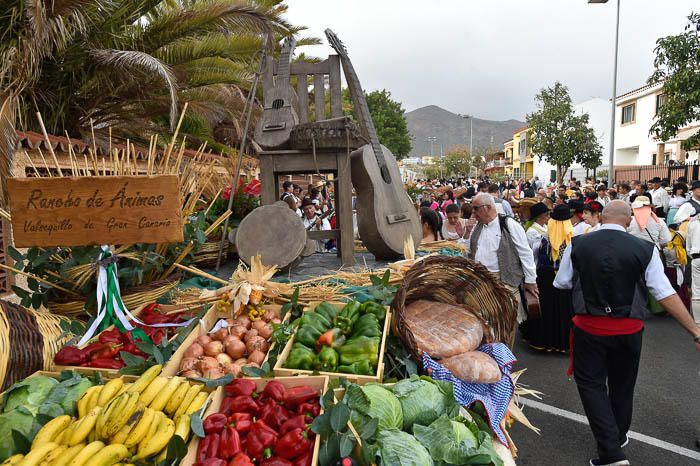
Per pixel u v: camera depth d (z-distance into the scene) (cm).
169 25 883
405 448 196
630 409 357
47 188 253
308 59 1441
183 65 966
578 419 427
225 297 308
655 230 651
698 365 536
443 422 213
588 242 349
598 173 3159
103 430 188
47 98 838
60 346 271
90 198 255
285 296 328
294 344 281
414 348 264
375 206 448
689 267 746
